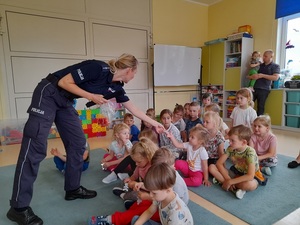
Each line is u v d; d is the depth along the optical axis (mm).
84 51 4012
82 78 1248
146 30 4621
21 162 1219
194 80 5168
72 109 1464
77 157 1524
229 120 4793
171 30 4973
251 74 4105
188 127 2600
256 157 1672
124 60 1321
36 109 1226
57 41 3764
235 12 4848
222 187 1700
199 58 5152
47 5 3619
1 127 3312
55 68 3801
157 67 4641
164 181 907
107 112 3113
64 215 1379
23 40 3502
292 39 4047
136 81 4637
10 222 1324
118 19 4277
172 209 948
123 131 1993
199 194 1612
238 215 1331
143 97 4758
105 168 2096
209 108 2582
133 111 1664
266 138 2051
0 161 2537
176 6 4984
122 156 2062
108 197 1599
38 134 1221
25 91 3600
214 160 1978
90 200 1559
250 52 4500
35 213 1401
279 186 1703
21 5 3428
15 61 3479
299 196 1545
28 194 1250
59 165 2086
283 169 2043
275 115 3924
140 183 1332
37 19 3570
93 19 4027
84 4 3920
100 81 1318
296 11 3783
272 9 4164
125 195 1503
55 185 1819
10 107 3498
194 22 5309
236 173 1786
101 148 2955
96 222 1211
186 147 1870
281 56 4195
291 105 3717
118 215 1213
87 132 3609
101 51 4176
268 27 4258
